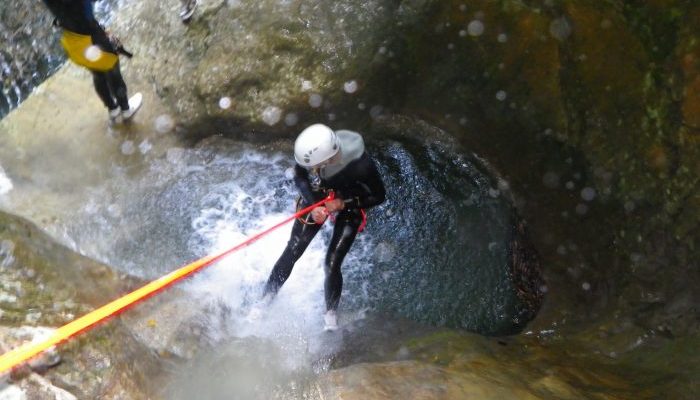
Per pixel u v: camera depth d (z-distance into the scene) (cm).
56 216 466
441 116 526
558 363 343
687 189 345
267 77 512
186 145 529
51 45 614
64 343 233
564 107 423
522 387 290
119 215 478
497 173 503
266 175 517
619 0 360
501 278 468
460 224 496
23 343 225
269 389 270
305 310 423
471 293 462
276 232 479
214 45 537
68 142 523
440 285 466
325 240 482
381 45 502
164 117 536
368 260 477
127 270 438
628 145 379
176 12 584
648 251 374
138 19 606
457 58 482
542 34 420
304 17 522
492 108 481
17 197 477
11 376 208
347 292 457
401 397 262
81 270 309
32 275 265
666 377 315
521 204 480
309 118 517
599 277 413
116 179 502
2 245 268
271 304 418
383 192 363
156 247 461
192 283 422
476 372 303
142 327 301
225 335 344
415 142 539
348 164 344
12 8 596
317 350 368
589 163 410
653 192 366
